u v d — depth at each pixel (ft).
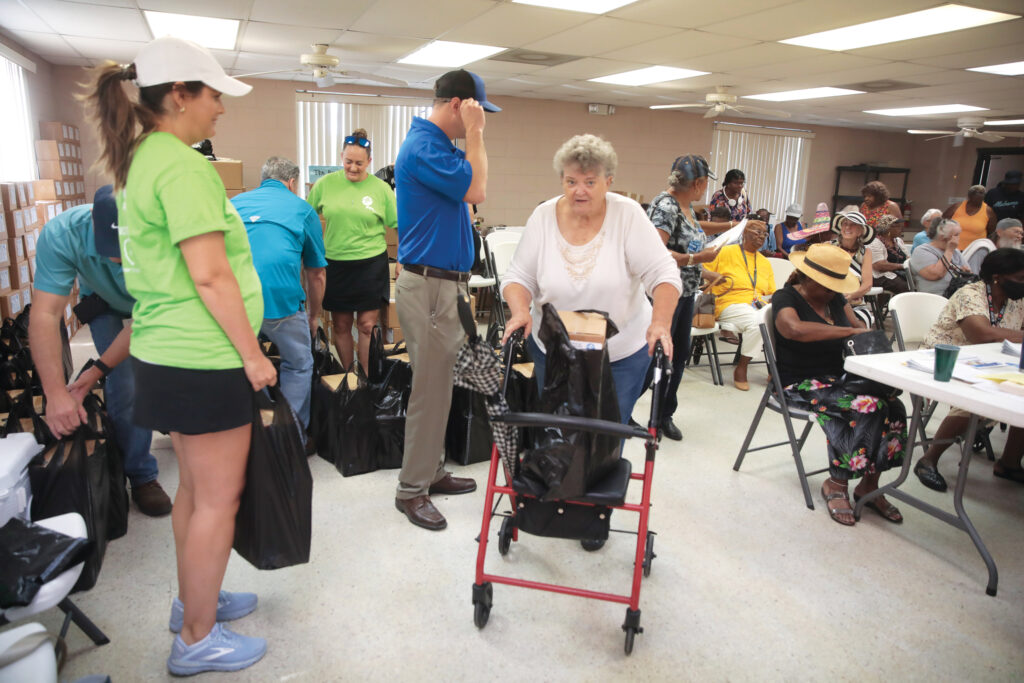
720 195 18.62
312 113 27.04
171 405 4.49
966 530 7.18
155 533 7.36
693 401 13.17
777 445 9.74
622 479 5.72
